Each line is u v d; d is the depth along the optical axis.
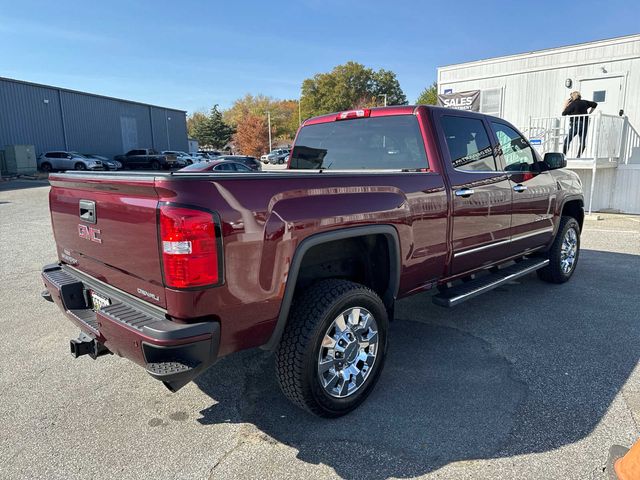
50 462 2.52
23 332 4.36
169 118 49.81
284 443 2.67
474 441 2.65
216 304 2.29
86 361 3.75
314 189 2.68
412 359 3.70
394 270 3.24
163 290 2.30
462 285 4.05
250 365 3.68
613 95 11.83
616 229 9.32
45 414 2.99
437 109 3.81
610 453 2.30
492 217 4.14
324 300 2.71
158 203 2.23
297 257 2.58
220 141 84.50
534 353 3.78
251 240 2.37
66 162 31.50
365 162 4.12
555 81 12.65
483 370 3.50
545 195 4.95
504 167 4.44
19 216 12.22
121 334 2.37
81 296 3.06
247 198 2.37
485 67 13.80
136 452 2.60
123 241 2.52
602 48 11.82
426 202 3.41
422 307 4.93
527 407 2.98
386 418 2.89
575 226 5.71
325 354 2.80
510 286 5.63
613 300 5.06
